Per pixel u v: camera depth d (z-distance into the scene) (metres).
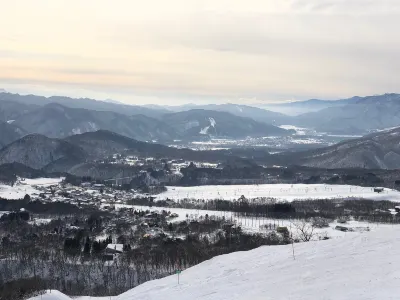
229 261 72.31
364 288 40.75
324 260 57.09
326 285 44.81
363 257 53.81
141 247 179.00
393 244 58.06
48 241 193.88
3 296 121.44
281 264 61.81
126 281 141.50
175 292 59.62
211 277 64.38
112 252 173.88
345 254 57.75
